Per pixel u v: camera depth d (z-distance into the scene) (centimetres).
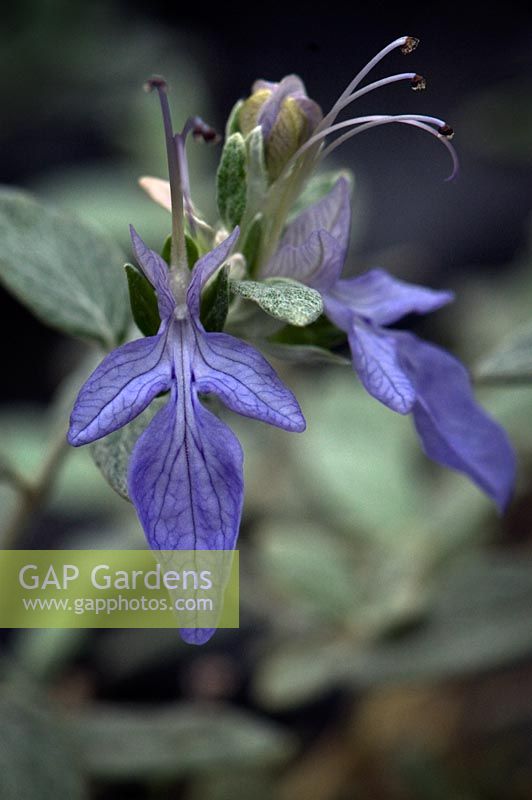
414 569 18
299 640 18
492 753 18
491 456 14
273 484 21
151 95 27
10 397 26
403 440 21
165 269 13
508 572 17
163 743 16
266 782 18
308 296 13
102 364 13
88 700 18
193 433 13
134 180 26
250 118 14
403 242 29
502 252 29
